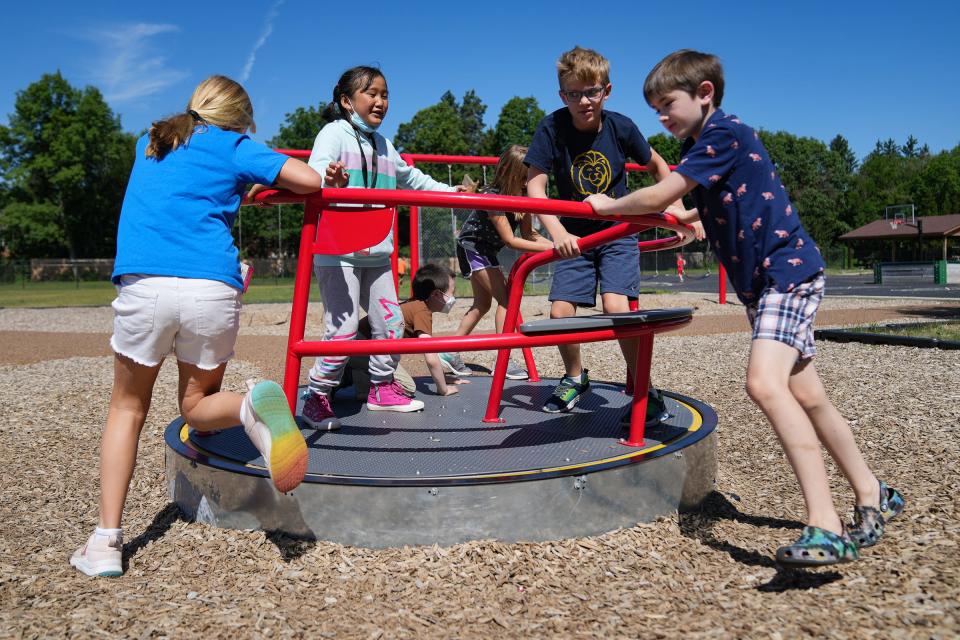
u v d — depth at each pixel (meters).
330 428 3.04
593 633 1.82
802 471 2.05
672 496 2.59
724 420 4.39
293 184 2.34
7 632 1.88
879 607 1.86
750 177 2.18
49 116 52.28
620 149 3.27
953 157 78.56
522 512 2.32
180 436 2.97
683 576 2.14
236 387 6.23
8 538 2.69
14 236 53.38
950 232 47.38
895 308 13.99
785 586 2.04
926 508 2.62
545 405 3.38
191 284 2.24
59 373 7.13
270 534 2.43
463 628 1.87
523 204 2.42
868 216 75.88
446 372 5.20
